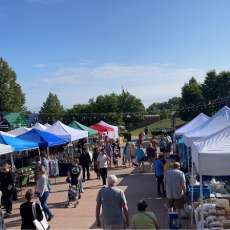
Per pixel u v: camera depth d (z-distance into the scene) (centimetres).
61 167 2253
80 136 2253
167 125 7800
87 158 2023
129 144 2636
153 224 727
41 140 1820
